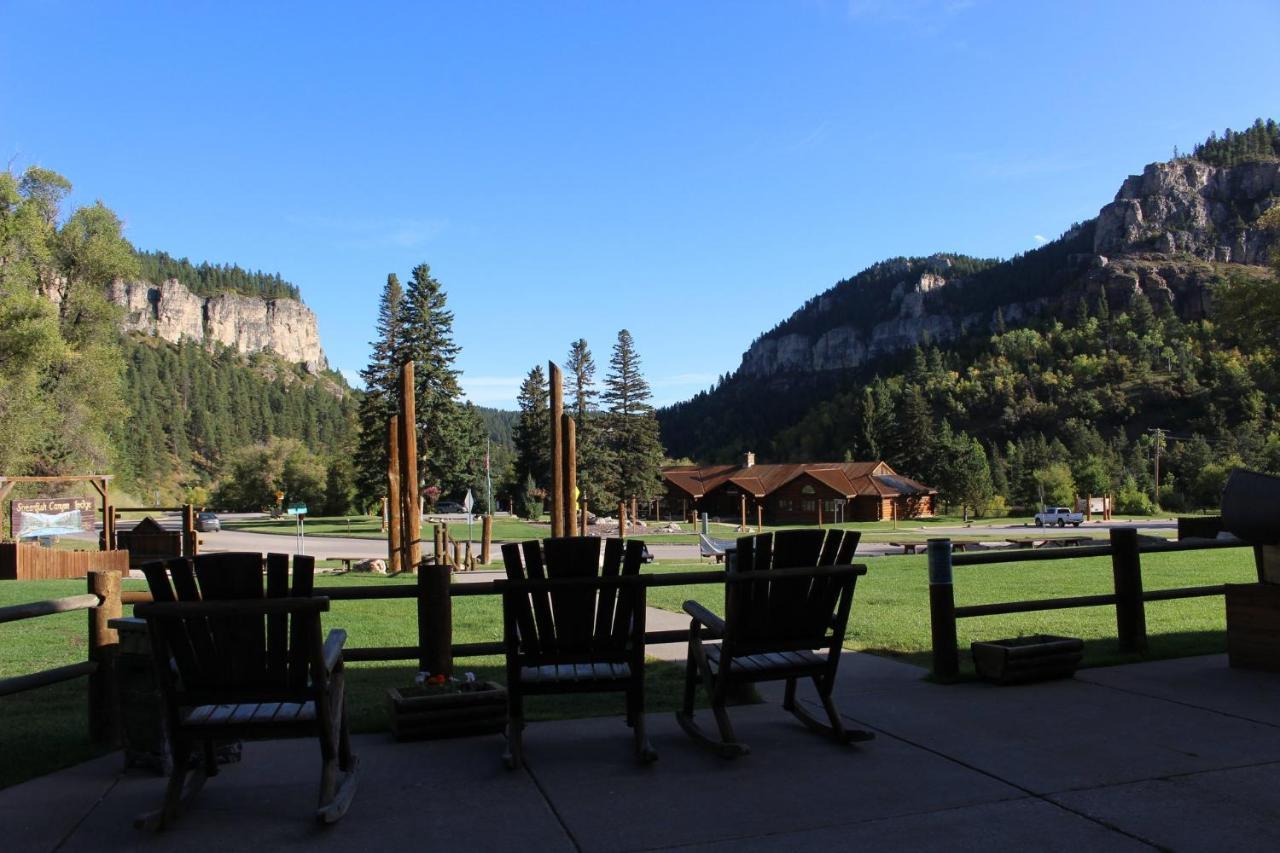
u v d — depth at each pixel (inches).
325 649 159.6
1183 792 155.8
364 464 2266.2
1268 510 247.9
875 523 2792.8
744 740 192.7
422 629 213.6
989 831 139.5
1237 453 3572.8
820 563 185.5
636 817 147.3
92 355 1804.9
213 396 7741.1
